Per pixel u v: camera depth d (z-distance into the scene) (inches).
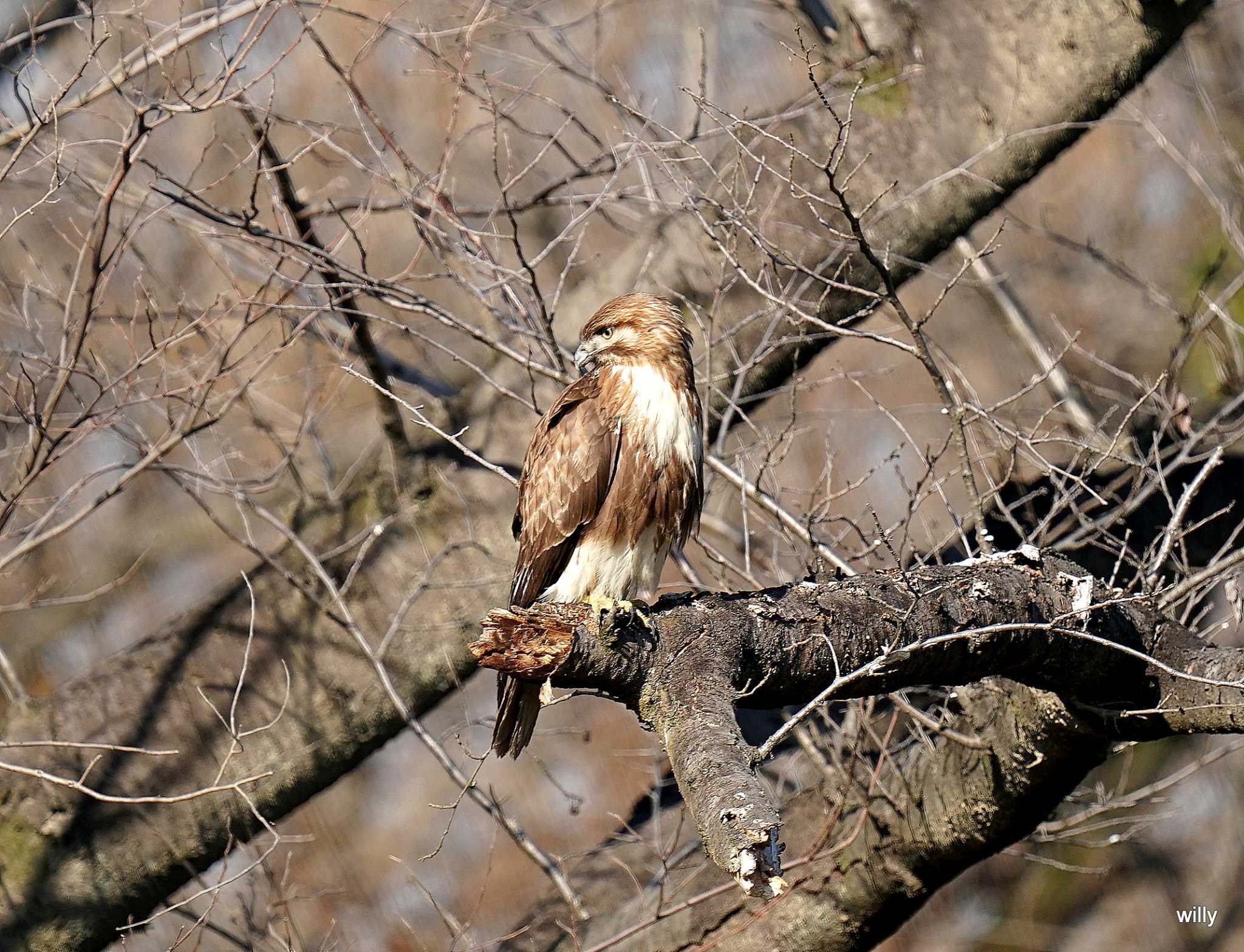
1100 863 790.5
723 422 438.3
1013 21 487.2
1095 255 582.2
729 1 669.3
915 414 661.3
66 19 454.9
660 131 477.7
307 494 509.7
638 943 450.0
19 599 807.1
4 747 386.0
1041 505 510.3
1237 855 775.7
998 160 482.9
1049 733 354.3
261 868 479.5
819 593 296.0
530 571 375.2
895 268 481.1
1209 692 320.2
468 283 450.0
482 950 485.7
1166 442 525.0
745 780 220.8
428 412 501.4
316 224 552.7
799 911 430.3
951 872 410.0
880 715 444.1
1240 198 639.8
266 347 539.2
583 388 376.8
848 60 508.7
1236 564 382.9
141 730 474.3
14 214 516.7
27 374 451.2
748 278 386.6
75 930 463.8
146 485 876.0
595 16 517.7
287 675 446.3
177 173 687.7
